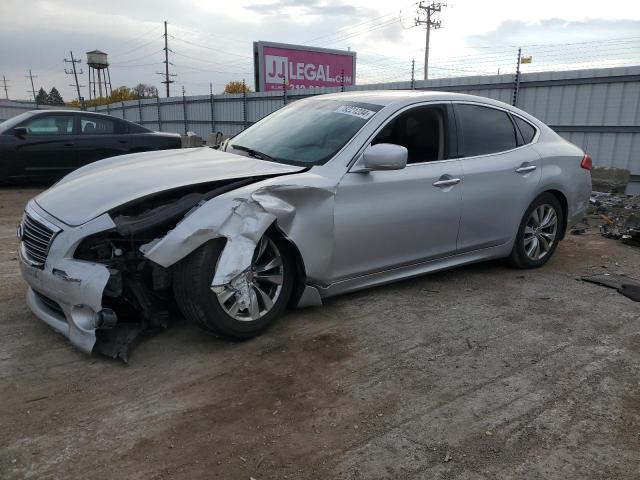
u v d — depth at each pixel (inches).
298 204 135.4
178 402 109.2
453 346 137.9
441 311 160.4
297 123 170.6
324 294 149.8
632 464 94.5
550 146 204.1
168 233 117.6
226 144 179.2
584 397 115.6
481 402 112.7
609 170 378.0
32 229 127.4
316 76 1053.8
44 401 108.2
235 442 97.4
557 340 143.3
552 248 209.3
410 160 161.8
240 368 123.1
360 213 147.1
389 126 158.1
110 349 124.0
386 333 143.9
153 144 417.4
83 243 118.3
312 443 97.8
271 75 991.0
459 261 180.7
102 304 126.0
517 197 187.9
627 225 259.8
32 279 126.2
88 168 159.9
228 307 128.2
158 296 131.2
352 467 91.7
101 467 89.9
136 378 117.6
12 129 369.1
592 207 336.5
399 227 156.7
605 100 395.2
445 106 173.8
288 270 140.3
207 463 91.7
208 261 121.4
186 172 138.2
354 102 170.6
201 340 135.4
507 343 140.7
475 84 476.7
